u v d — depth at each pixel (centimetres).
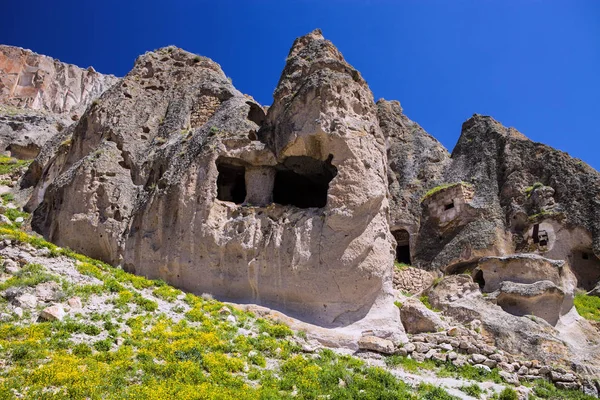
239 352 1321
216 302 1639
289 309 1653
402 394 1208
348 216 1658
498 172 3131
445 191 3075
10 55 7200
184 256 1747
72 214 1898
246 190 1908
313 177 2017
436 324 1683
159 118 2325
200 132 2022
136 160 2098
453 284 1980
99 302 1418
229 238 1745
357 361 1410
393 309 1647
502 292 1934
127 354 1159
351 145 1736
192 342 1282
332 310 1625
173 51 2619
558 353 1620
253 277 1697
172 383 1071
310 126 1786
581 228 2691
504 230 2814
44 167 2627
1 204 2391
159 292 1602
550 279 1981
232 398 1045
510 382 1461
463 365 1505
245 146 1909
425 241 3052
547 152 3034
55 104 7156
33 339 1132
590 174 2853
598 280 2636
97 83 8006
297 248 1675
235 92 2411
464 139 3525
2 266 1456
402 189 3372
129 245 1844
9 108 4706
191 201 1802
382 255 1666
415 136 3756
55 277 1456
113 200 1927
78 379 1000
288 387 1175
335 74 1877
